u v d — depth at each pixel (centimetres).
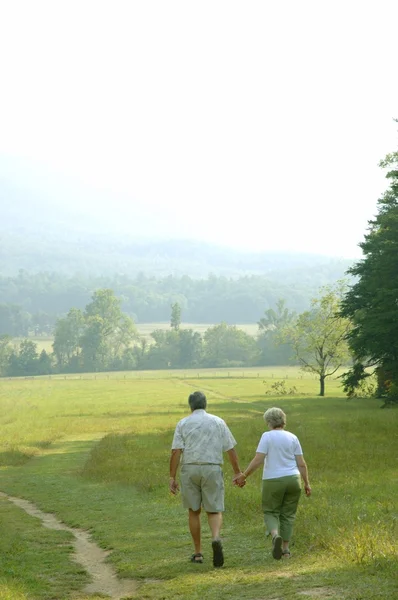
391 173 6906
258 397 10406
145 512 2014
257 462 1295
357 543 1259
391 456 3150
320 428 4622
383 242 6638
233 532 1596
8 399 10844
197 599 1061
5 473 3491
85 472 3200
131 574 1287
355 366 7594
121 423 6481
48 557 1491
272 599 1022
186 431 1294
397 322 6203
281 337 11181
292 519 1306
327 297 10825
